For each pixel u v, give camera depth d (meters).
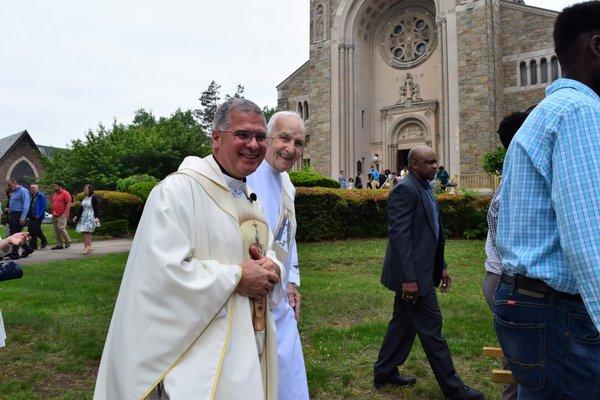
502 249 2.14
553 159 1.88
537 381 2.00
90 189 13.50
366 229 15.76
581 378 1.92
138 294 2.08
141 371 2.02
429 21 30.81
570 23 2.08
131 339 2.05
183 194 2.25
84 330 6.05
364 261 11.52
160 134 32.94
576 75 2.08
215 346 2.10
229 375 2.09
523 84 26.73
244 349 2.16
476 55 25.95
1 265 3.48
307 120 33.31
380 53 32.53
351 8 31.31
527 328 2.01
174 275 2.05
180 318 2.04
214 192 2.36
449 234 15.58
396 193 4.32
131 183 22.23
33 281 9.16
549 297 1.96
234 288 2.16
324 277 9.68
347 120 30.83
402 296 4.23
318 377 4.66
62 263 11.41
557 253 1.94
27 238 3.78
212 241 2.29
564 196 1.78
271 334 2.41
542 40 26.27
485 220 15.05
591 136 1.79
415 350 5.59
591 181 1.72
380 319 6.74
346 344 5.64
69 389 4.46
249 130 2.41
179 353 2.04
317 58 32.34
